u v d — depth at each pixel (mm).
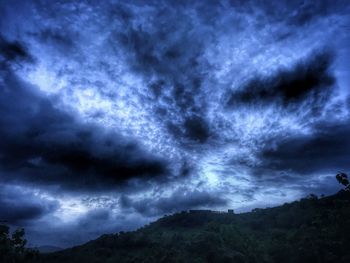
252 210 133500
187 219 145000
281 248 61438
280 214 104812
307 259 51969
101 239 114812
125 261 86688
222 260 67250
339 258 47156
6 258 29734
